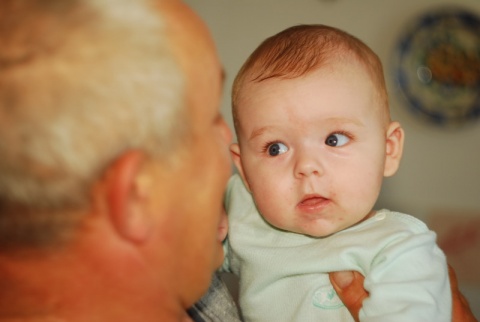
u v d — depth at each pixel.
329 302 0.96
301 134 0.94
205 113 0.60
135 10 0.54
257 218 1.08
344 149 0.94
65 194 0.49
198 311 0.86
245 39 2.21
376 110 0.98
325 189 0.93
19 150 0.48
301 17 2.21
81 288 0.53
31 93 0.48
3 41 0.48
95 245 0.52
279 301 1.00
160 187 0.56
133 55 0.51
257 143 0.98
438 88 2.20
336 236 0.98
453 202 2.24
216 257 0.72
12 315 0.52
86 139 0.49
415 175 2.25
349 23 2.21
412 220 0.97
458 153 2.24
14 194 0.49
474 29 2.20
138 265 0.56
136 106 0.51
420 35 2.20
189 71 0.57
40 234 0.50
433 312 0.86
